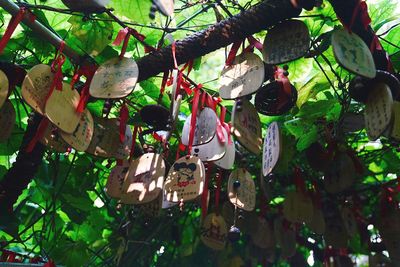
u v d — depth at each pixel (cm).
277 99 126
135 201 121
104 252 207
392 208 158
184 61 125
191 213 210
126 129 133
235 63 120
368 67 106
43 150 139
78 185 176
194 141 123
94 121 130
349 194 186
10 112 124
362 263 302
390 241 155
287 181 184
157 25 153
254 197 136
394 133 119
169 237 211
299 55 111
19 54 152
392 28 141
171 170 121
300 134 160
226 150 132
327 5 140
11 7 109
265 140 124
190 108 162
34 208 206
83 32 133
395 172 188
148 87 157
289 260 206
